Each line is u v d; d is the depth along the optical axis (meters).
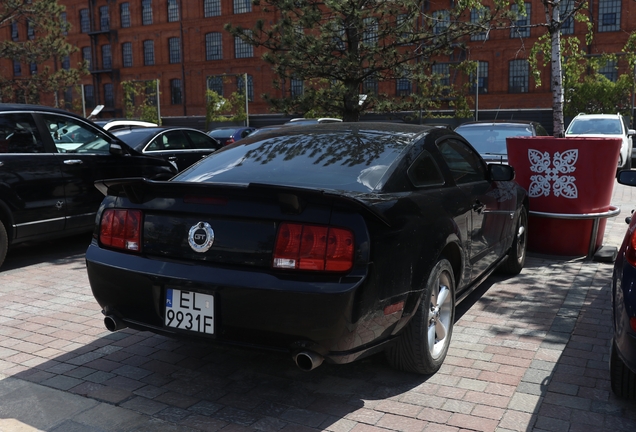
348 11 13.23
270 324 2.99
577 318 4.70
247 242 3.06
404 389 3.52
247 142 4.16
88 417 3.21
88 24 52.53
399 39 14.06
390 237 3.12
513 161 6.80
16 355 4.07
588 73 35.12
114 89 52.00
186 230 3.21
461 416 3.19
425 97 15.37
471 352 4.04
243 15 45.53
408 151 3.81
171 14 48.72
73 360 3.98
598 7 36.19
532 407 3.27
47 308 5.12
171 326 3.21
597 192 6.51
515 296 5.29
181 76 48.69
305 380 3.65
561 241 6.73
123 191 3.46
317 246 2.95
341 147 3.82
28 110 6.50
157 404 3.36
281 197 2.94
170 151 10.11
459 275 4.13
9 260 6.96
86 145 7.05
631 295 2.92
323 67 14.23
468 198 4.25
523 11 11.45
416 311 3.44
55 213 6.60
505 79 39.28
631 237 3.10
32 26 27.31
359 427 3.09
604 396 3.40
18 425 3.12
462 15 14.05
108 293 3.42
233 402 3.38
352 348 3.05
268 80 44.97
